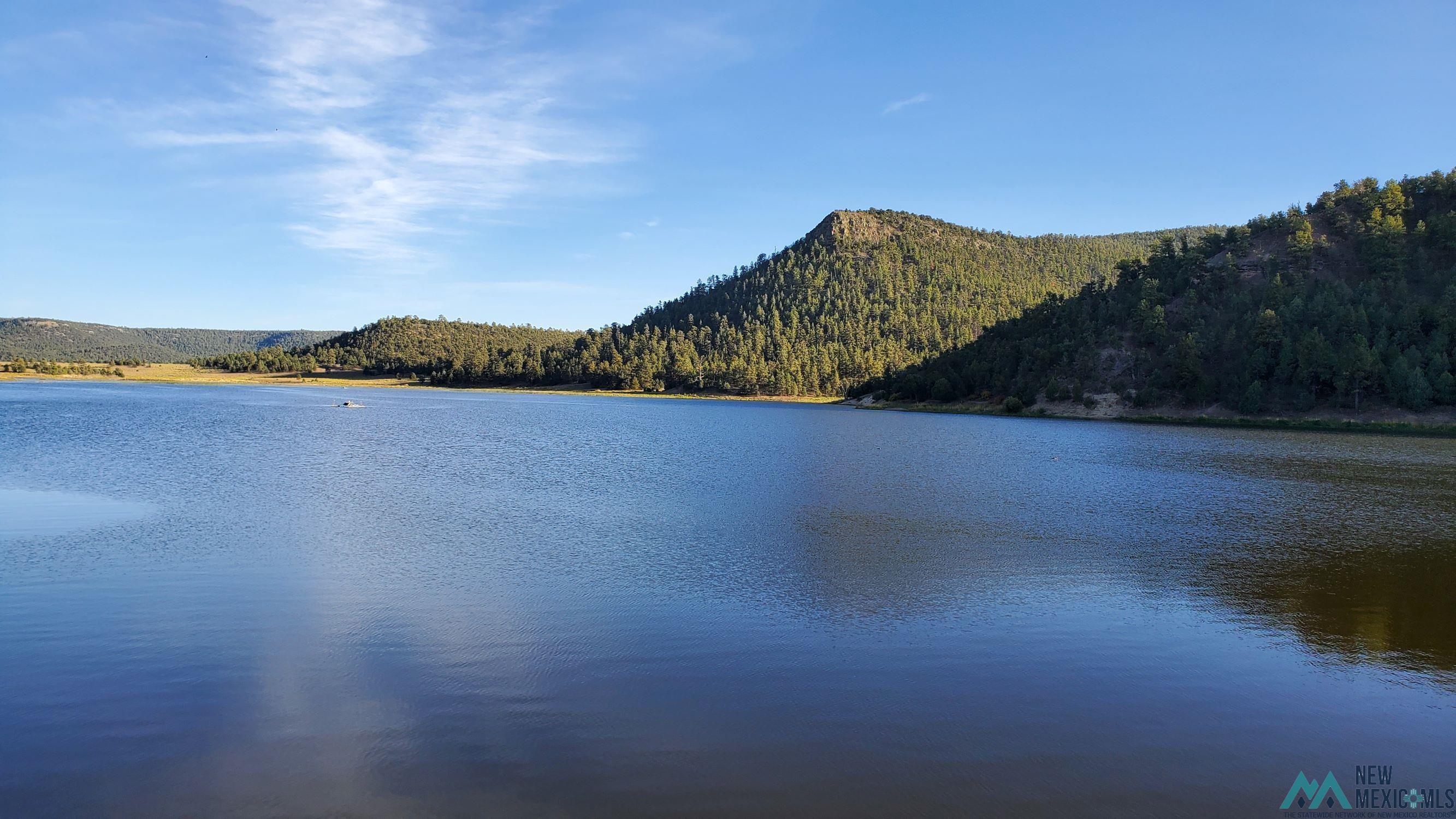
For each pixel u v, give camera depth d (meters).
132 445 66.88
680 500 42.66
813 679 17.38
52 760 13.27
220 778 12.80
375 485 46.56
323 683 16.69
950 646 19.84
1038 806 12.48
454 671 17.47
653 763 13.48
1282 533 36.06
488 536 32.28
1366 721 16.05
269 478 48.88
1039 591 25.34
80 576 24.91
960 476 56.75
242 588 23.89
